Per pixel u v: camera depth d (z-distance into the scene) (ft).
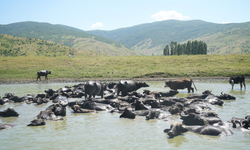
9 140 24.64
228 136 25.96
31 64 161.79
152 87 82.43
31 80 114.73
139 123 32.63
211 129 27.04
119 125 31.37
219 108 42.34
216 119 31.86
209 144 23.27
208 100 47.98
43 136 26.09
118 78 123.85
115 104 44.73
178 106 41.16
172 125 27.02
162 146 22.63
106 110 42.27
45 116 35.04
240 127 29.04
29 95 55.47
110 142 23.94
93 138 25.34
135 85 63.00
